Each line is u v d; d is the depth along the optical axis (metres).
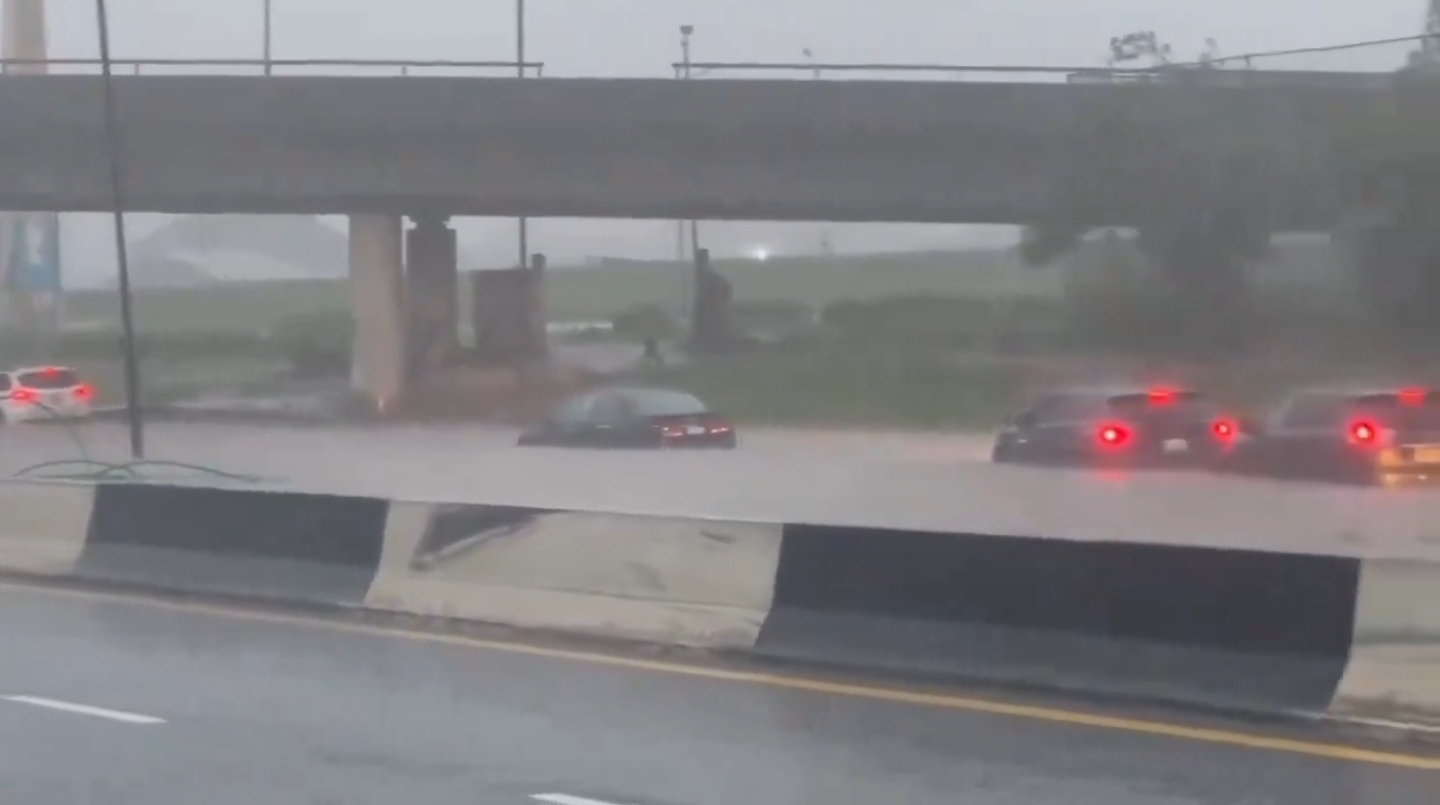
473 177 48.50
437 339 54.84
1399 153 42.09
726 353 59.81
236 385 62.69
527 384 56.31
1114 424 38.44
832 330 59.25
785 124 45.81
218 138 49.66
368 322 54.47
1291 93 43.09
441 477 40.56
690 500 35.75
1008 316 53.50
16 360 62.31
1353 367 44.16
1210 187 44.16
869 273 59.66
